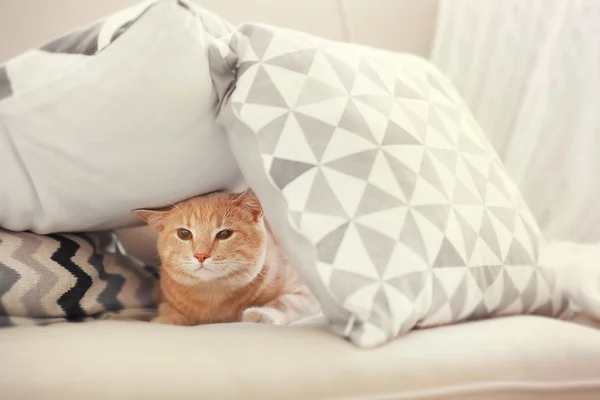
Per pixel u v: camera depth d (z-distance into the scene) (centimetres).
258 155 63
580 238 92
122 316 76
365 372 50
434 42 128
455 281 62
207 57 63
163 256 76
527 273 70
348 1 128
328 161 59
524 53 106
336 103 62
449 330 61
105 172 66
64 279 68
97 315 73
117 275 79
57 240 73
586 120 93
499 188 73
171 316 76
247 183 74
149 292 84
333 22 128
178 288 76
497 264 66
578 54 95
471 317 67
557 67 97
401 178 61
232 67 65
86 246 77
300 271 65
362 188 59
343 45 72
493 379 52
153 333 57
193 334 57
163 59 60
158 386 46
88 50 62
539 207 99
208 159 69
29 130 63
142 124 62
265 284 77
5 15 111
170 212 75
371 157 60
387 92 68
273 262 79
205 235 73
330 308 60
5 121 62
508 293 67
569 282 74
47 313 67
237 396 46
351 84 64
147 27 59
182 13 60
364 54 73
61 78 61
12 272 64
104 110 61
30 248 68
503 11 110
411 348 55
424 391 50
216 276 73
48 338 53
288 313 74
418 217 60
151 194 71
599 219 92
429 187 63
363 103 64
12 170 65
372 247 58
